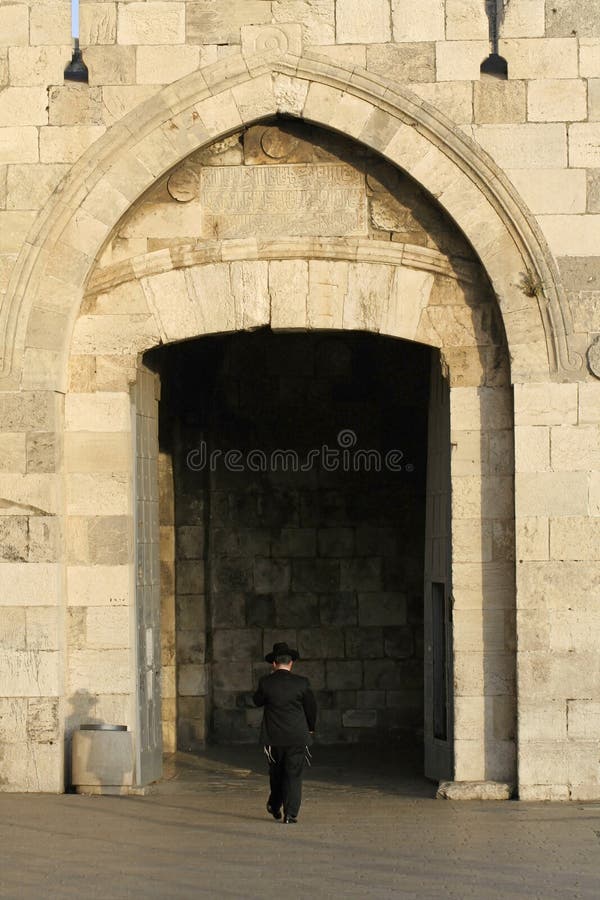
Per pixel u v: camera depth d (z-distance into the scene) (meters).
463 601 24.09
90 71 24.31
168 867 17.98
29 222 24.31
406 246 24.45
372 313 24.58
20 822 21.14
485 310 24.42
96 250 24.31
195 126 24.30
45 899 16.25
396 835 20.22
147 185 24.31
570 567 23.59
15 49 24.47
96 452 24.58
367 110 24.11
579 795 23.41
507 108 23.95
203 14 24.25
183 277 24.73
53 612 23.94
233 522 32.44
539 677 23.53
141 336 24.72
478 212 23.95
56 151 24.36
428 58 24.05
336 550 32.44
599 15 23.98
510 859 18.42
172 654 31.00
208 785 25.98
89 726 24.05
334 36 24.14
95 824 21.05
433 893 16.47
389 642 32.25
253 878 17.33
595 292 23.83
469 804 23.17
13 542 24.05
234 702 32.06
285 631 32.25
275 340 32.69
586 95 23.94
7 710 23.88
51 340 24.30
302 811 22.66
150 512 26.05
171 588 31.27
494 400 24.31
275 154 24.78
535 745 23.47
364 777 27.11
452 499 24.22
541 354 23.84
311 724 21.83
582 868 17.84
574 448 23.72
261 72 24.16
